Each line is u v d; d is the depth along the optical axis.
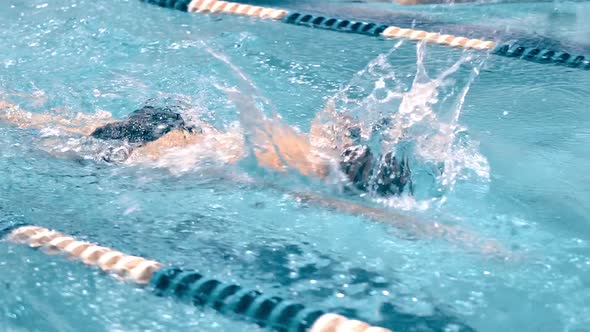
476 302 2.27
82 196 2.93
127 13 5.31
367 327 2.15
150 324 2.18
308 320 2.19
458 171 3.03
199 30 5.04
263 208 2.82
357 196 2.88
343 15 5.45
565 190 2.95
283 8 5.56
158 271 2.42
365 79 4.18
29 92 3.93
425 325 2.17
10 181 3.04
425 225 2.68
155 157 3.22
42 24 5.02
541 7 5.74
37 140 3.39
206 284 2.36
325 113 3.50
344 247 2.57
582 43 4.86
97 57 4.48
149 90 3.96
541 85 4.14
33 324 2.17
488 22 5.33
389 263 2.47
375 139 3.05
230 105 3.71
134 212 2.81
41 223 2.73
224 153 3.21
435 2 5.84
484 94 3.98
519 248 2.55
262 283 2.37
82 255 2.51
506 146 3.34
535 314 2.21
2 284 2.35
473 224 2.69
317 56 4.57
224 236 2.65
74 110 3.72
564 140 3.42
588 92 4.04
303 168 3.04
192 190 2.96
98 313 2.22
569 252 2.52
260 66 4.36
